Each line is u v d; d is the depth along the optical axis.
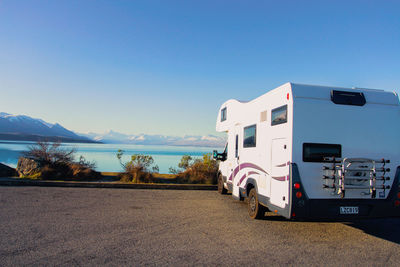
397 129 6.20
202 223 6.83
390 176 6.04
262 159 6.89
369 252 5.16
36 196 9.41
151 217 7.23
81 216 7.08
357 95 6.06
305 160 5.64
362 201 5.79
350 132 5.93
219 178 11.49
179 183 13.33
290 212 5.52
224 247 5.21
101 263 4.31
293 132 5.65
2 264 4.18
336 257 4.88
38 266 4.14
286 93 5.94
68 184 11.85
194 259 4.59
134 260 4.46
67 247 4.93
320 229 6.64
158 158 43.28
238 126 8.94
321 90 5.94
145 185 12.20
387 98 6.24
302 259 4.74
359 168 5.69
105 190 11.26
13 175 13.77
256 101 7.42
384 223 7.33
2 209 7.50
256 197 7.18
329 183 5.68
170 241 5.43
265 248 5.23
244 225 6.77
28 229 5.88
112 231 5.94
